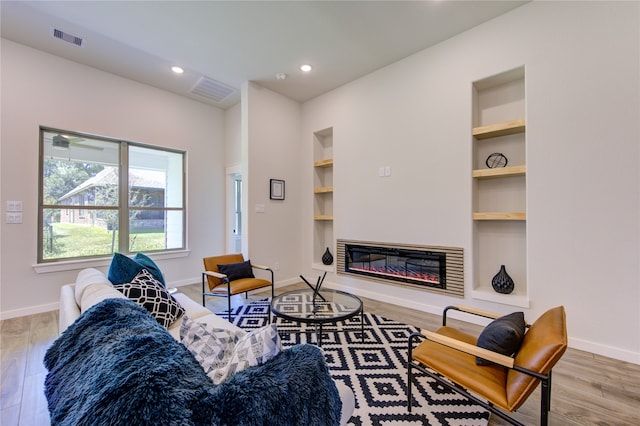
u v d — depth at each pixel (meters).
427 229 3.25
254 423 0.72
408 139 3.41
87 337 0.99
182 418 0.64
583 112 2.30
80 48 3.24
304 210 4.71
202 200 4.82
